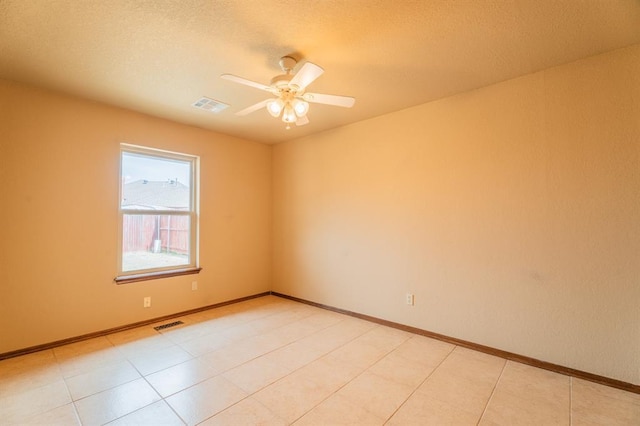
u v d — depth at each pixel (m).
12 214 2.62
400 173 3.36
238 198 4.41
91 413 1.88
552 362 2.43
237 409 1.93
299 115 2.35
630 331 2.13
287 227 4.63
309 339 3.04
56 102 2.86
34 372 2.35
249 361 2.57
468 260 2.88
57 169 2.86
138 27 1.91
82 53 2.21
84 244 3.01
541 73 2.49
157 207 3.65
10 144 2.62
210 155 4.08
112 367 2.44
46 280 2.79
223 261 4.22
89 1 1.67
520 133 2.60
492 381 2.27
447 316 3.00
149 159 3.59
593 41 2.09
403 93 2.93
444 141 3.03
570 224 2.37
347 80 2.66
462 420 1.84
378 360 2.60
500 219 2.70
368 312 3.62
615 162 2.20
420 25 1.91
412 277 3.25
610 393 2.10
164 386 2.18
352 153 3.81
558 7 1.75
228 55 2.25
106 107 3.16
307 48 2.16
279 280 4.75
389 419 1.85
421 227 3.19
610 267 2.21
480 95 2.81
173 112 3.39
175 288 3.70
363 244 3.69
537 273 2.51
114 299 3.20
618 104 2.18
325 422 1.82
